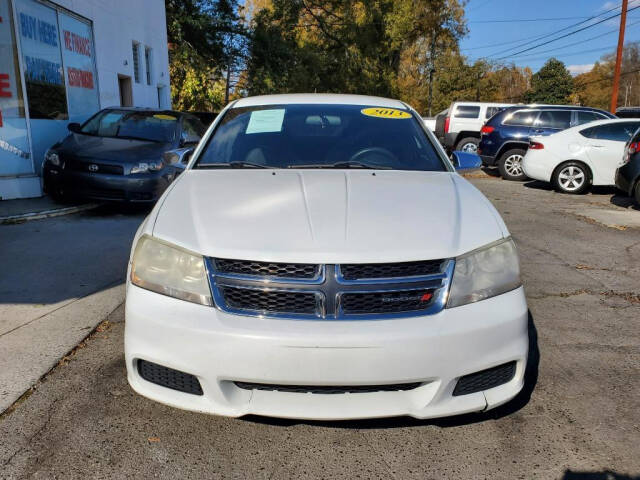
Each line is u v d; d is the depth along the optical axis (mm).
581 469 2197
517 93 82188
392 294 2113
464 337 2094
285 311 2084
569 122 12148
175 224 2348
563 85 75562
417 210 2459
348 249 2131
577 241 6297
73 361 2998
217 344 2039
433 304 2146
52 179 7102
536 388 2844
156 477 2090
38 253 5148
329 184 2721
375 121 3584
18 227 6219
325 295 2072
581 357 3232
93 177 6867
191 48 20938
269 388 2117
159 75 16250
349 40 33438
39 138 8328
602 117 12219
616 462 2242
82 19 10156
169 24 20031
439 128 17844
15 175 7648
